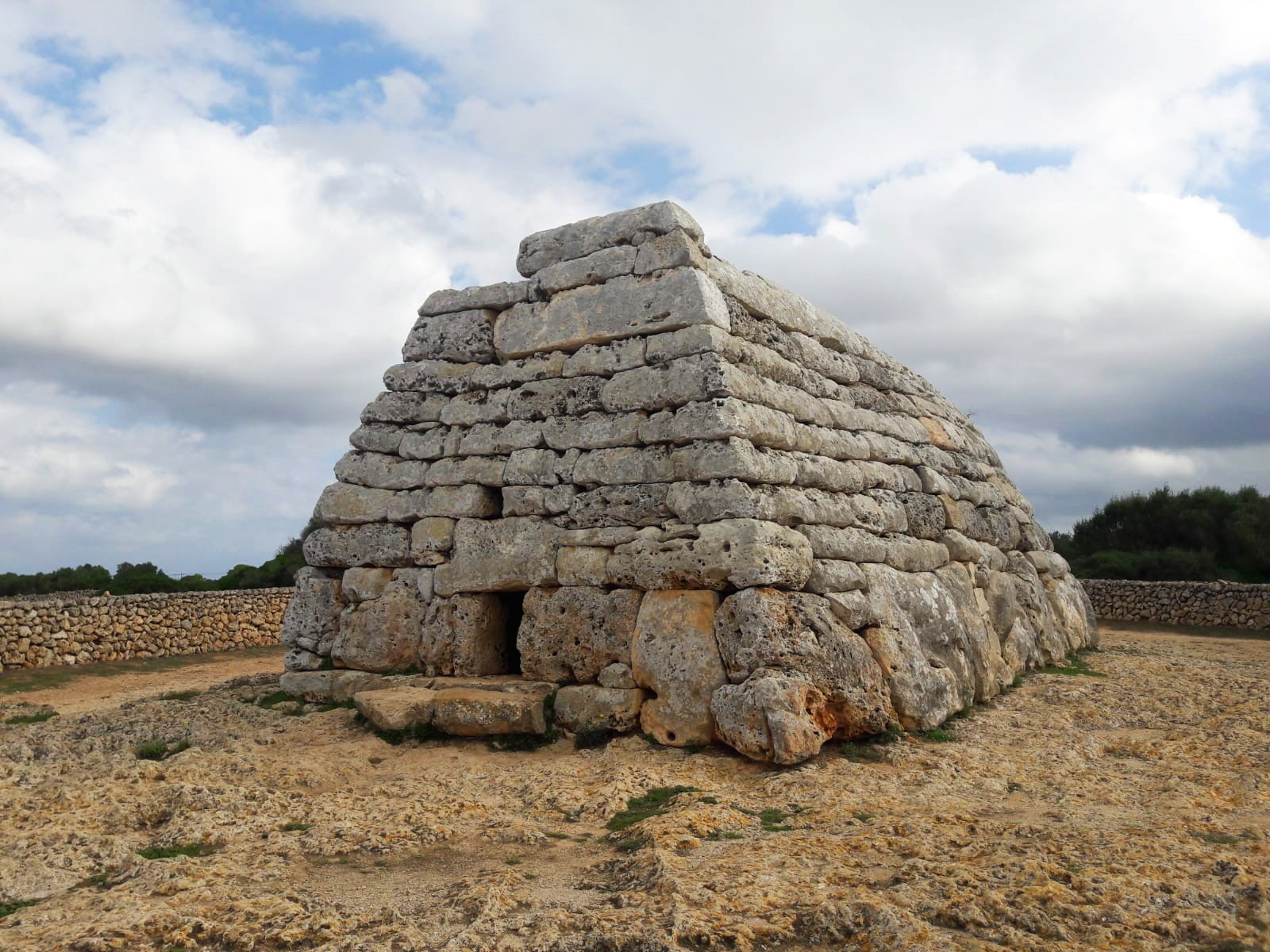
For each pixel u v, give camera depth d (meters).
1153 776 8.07
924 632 10.77
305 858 6.07
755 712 8.34
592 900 5.24
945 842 5.95
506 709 9.17
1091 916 4.66
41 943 4.60
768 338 11.24
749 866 5.55
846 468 11.08
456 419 11.52
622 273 10.78
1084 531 38.34
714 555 9.02
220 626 22.66
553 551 10.25
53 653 18.67
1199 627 23.48
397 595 11.15
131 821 6.79
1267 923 4.64
